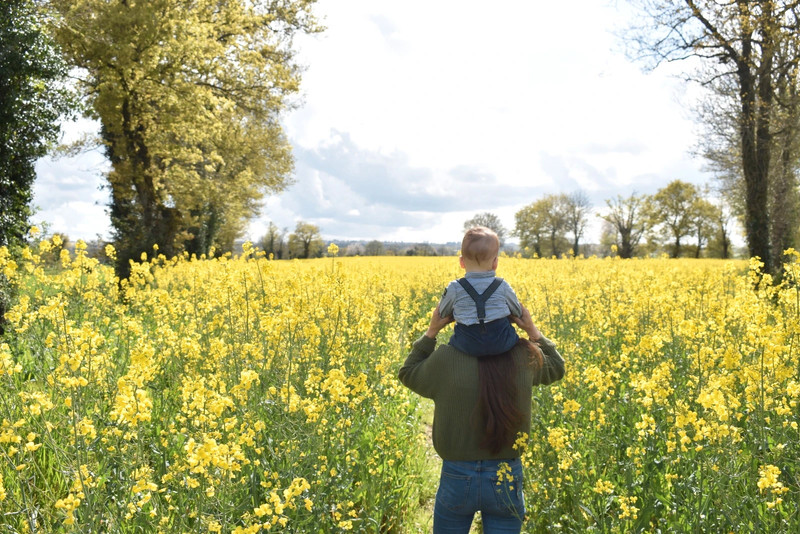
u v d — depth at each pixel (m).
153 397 3.77
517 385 2.30
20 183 8.16
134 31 17.33
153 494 2.49
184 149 20.59
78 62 17.78
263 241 74.81
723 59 15.90
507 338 2.31
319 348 4.57
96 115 18.38
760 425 3.02
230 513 2.43
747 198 15.95
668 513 2.92
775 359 3.07
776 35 14.19
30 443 2.24
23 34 7.76
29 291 7.55
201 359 4.29
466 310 2.34
